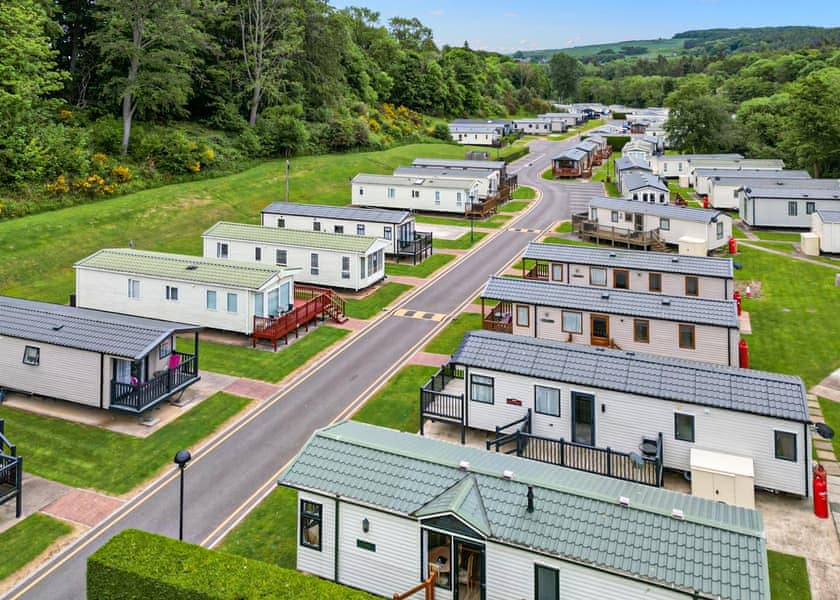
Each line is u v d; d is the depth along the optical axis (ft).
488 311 139.33
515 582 51.06
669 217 189.26
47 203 187.42
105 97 252.21
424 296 151.33
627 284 137.49
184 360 101.40
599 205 202.39
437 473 57.67
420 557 54.13
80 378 92.38
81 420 90.74
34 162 191.31
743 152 362.94
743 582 44.65
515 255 185.88
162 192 216.54
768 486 71.26
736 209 247.70
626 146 389.80
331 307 135.33
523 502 53.47
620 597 47.42
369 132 352.08
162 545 52.29
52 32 231.71
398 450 61.36
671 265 134.82
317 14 340.59
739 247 195.31
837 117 279.28
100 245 171.42
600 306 110.22
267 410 94.32
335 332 127.65
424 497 55.11
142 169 226.99
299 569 59.98
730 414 72.02
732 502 68.39
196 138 262.47
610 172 349.20
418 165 288.71
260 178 254.27
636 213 194.59
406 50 525.75
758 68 578.66
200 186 230.27
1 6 193.77
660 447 73.77
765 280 161.27
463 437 84.43
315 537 59.31
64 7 251.39
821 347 117.80
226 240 161.27
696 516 50.75
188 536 65.46
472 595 53.47
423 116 468.75
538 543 49.78
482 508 53.31
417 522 53.83
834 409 93.35
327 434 64.75
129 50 228.43
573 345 88.84
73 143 208.74
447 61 543.39
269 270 127.03
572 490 53.98
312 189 260.01
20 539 64.54
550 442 79.92
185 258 135.33
